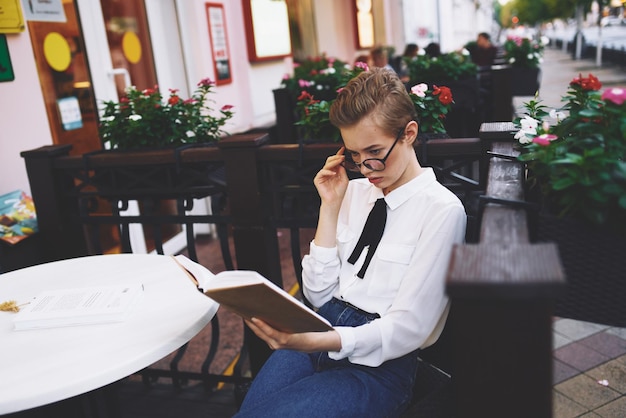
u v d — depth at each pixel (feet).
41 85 12.13
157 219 8.59
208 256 15.43
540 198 4.58
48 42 12.32
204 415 7.98
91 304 5.51
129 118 9.03
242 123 21.76
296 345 4.40
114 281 6.35
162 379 9.30
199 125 9.74
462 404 3.28
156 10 16.43
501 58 34.37
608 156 3.94
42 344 4.99
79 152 13.32
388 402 4.76
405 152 4.83
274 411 4.54
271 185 7.85
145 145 9.20
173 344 4.88
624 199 3.70
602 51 60.08
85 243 9.37
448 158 6.86
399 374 4.89
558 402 7.70
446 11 84.43
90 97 13.69
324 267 5.41
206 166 8.30
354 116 4.64
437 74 21.03
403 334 4.58
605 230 3.99
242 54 21.65
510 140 6.27
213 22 18.89
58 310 5.42
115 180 8.60
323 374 4.87
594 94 4.50
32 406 4.25
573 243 4.09
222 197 8.49
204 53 18.12
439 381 5.48
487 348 3.14
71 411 6.00
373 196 5.29
